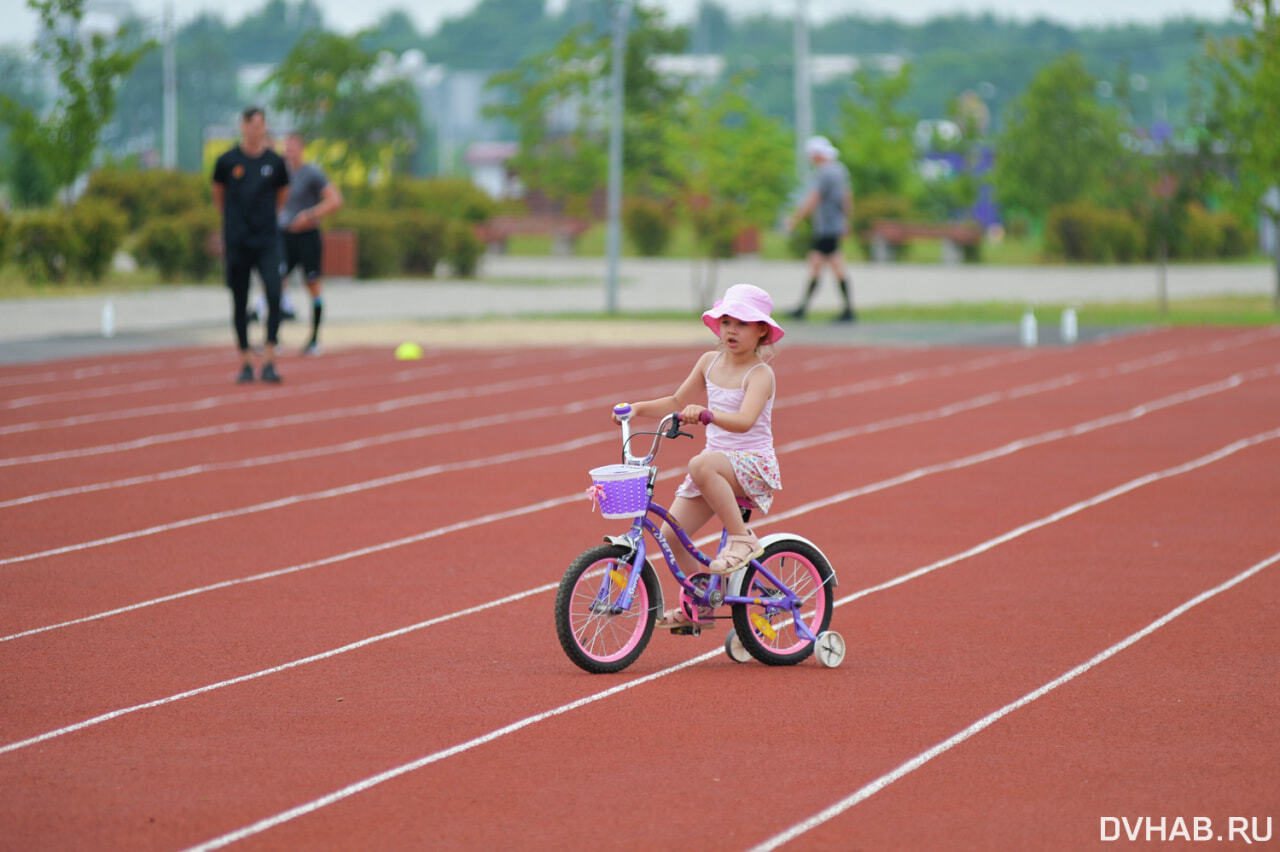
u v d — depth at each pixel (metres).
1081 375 29.14
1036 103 86.44
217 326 35.75
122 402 24.59
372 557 14.73
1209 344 34.47
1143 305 44.59
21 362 29.27
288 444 21.09
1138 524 16.30
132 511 16.77
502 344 33.44
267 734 9.62
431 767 9.01
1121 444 21.47
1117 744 9.43
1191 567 14.36
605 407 24.78
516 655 11.49
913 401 25.66
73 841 7.90
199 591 13.41
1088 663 11.25
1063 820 8.20
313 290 30.62
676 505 11.45
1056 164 84.56
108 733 9.63
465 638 11.96
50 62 44.56
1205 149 41.59
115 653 11.49
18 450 20.41
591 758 9.16
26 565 14.34
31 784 8.73
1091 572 14.19
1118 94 45.00
